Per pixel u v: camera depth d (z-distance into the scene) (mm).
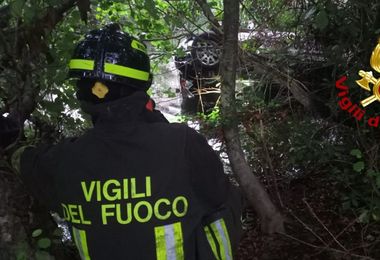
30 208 1965
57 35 2520
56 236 2072
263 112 3643
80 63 1438
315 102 3686
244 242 3254
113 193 1349
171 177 1354
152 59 3893
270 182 3805
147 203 1340
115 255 1338
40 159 1493
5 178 1908
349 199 3098
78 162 1396
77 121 2598
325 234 3133
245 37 3762
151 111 1469
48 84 2311
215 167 1421
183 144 1386
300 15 3246
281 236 3102
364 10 3016
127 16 3662
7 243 1837
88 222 1363
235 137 3072
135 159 1361
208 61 4094
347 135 3359
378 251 2836
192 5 3809
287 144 3631
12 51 2055
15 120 2049
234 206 1484
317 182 3791
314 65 3598
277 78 3691
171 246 1339
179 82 4512
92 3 2973
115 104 1394
